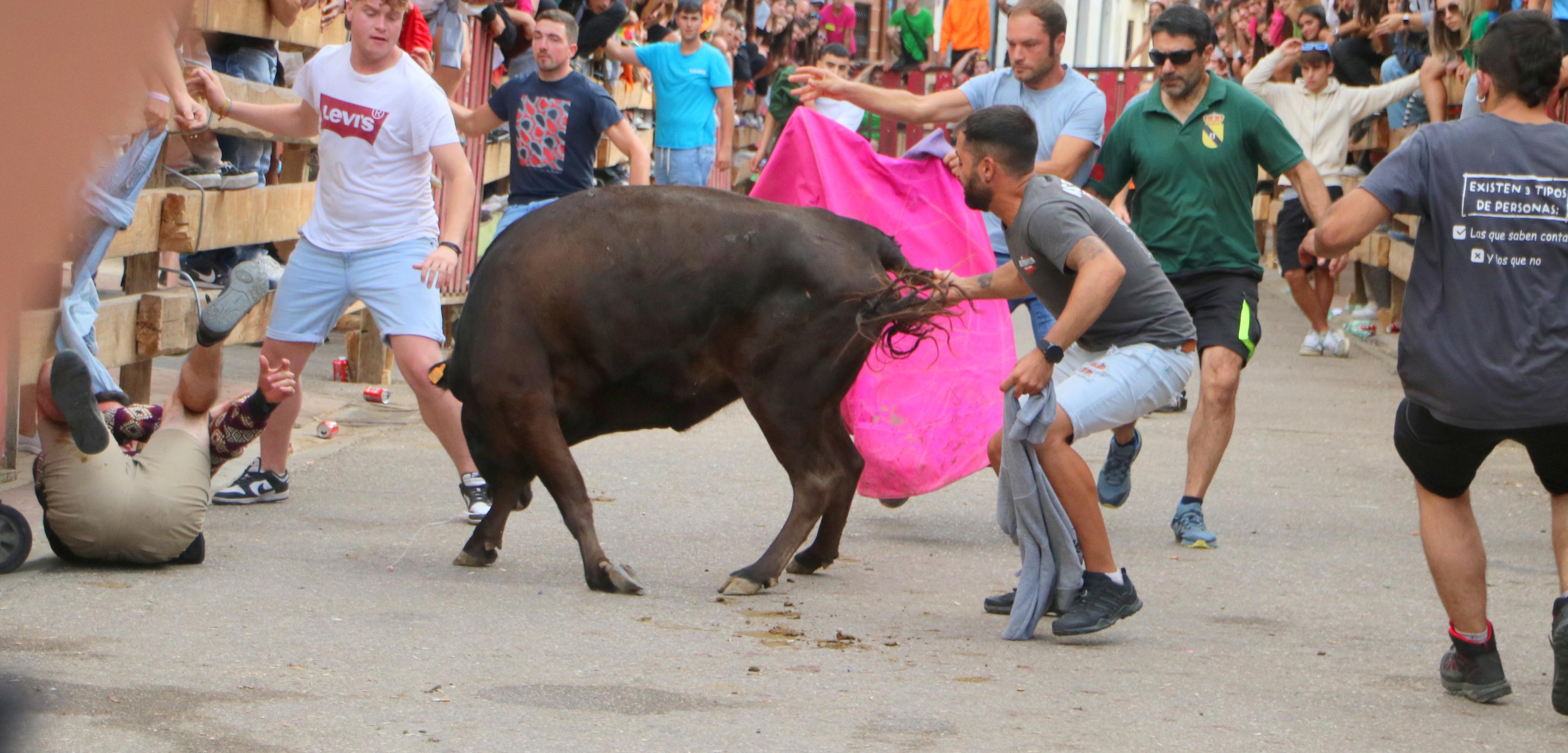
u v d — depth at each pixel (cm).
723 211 752
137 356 991
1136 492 1128
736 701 561
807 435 765
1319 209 956
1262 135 958
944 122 1018
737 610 730
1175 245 970
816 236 749
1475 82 604
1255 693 607
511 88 1095
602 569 750
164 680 545
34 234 53
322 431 1179
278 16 1048
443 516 929
